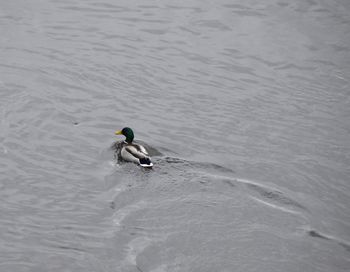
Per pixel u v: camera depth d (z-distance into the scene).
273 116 41.09
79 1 54.19
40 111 38.53
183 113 40.47
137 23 51.59
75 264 26.70
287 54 48.94
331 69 47.50
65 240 28.31
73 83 42.25
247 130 39.31
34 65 43.78
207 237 28.16
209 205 30.66
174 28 51.44
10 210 30.16
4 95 39.75
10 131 36.28
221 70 46.19
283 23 53.44
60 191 31.81
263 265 26.61
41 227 29.14
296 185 34.22
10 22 49.31
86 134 37.03
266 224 29.62
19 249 27.59
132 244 27.77
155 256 26.91
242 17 54.03
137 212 29.92
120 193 31.58
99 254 27.34
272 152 37.25
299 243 28.50
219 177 33.69
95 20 51.34
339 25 53.53
